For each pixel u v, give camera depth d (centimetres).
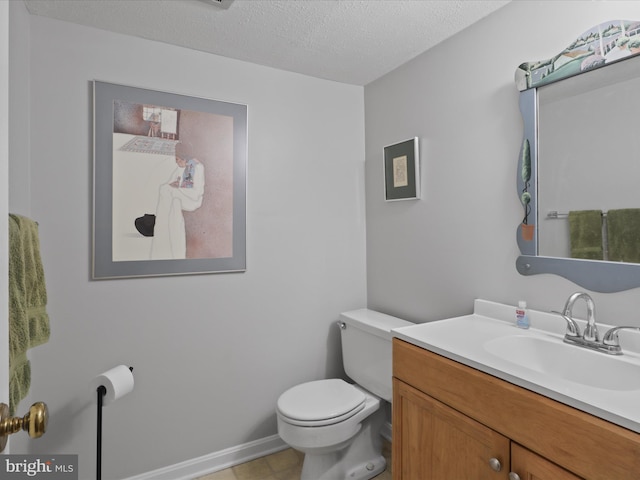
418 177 196
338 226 232
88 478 169
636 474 74
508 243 154
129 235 175
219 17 162
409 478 134
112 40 172
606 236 124
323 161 227
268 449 210
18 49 144
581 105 130
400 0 151
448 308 183
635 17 116
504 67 155
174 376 187
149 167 179
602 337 123
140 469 179
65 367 164
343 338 217
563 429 87
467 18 164
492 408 104
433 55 189
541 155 142
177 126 185
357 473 184
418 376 130
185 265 187
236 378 202
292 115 217
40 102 158
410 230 205
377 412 196
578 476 84
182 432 188
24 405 151
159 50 182
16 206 141
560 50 135
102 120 169
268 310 211
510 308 152
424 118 194
